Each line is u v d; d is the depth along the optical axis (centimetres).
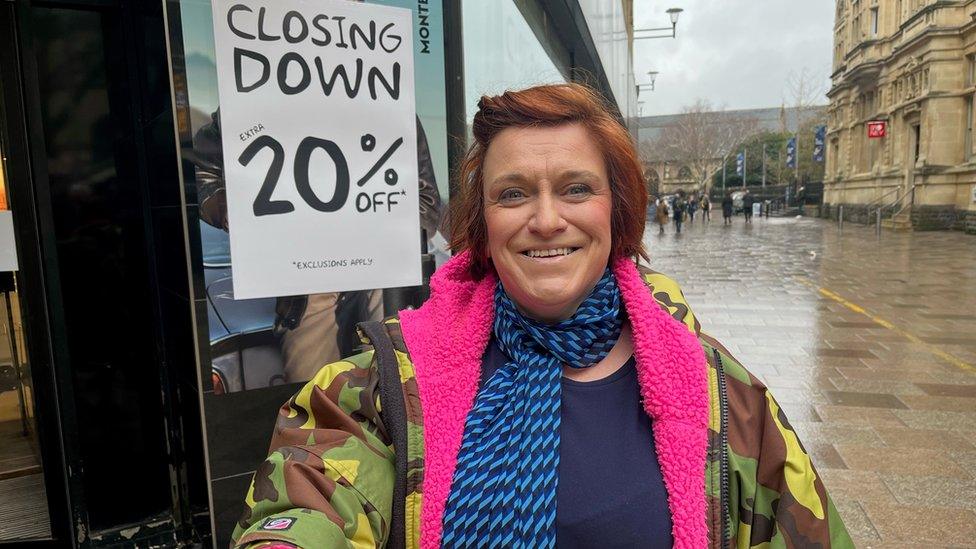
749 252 1736
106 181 257
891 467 362
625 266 121
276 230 237
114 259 261
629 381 117
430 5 260
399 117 256
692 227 3194
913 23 2631
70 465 258
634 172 120
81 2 243
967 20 2380
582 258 113
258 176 232
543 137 112
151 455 273
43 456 260
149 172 260
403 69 255
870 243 1961
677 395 110
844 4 3625
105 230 259
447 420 112
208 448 233
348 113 246
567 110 112
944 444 394
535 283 112
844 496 328
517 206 114
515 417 111
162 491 277
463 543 103
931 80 2452
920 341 670
